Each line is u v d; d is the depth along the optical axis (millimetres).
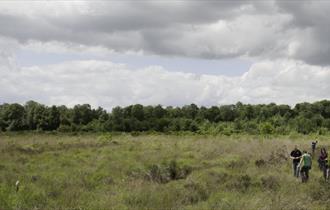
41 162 23141
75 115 77688
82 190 15195
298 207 13695
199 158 26250
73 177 17750
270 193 15586
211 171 19672
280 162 25625
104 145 35719
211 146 34188
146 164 21297
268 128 59281
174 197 14336
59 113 78500
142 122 69750
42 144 35281
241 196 15094
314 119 72438
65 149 31781
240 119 80625
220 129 64312
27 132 64875
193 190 15406
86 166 21688
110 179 17594
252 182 17812
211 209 13078
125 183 16859
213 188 16281
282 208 13422
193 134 60406
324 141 40844
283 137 50750
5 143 34594
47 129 77375
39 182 16312
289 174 21812
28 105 80125
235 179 17938
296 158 21391
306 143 36312
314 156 29938
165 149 31875
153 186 16047
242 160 25203
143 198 13984
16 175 17797
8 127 76125
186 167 21078
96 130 68438
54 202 13367
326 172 20844
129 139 44312
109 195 14406
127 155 27281
